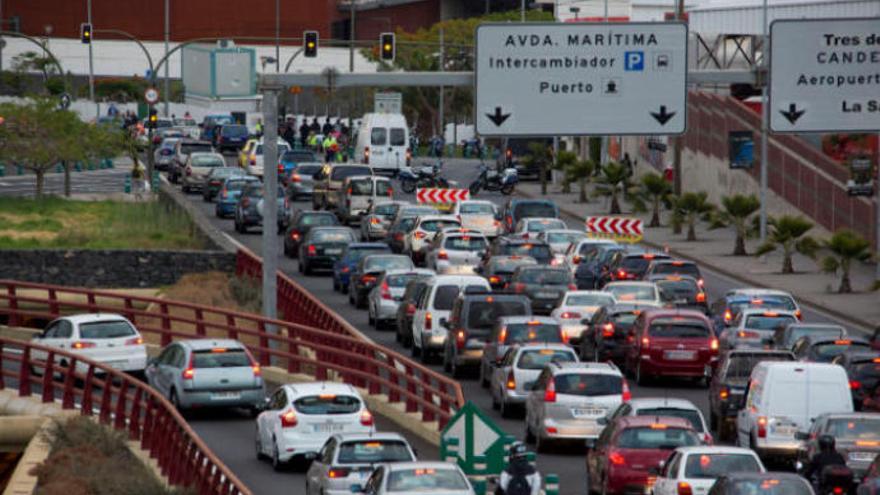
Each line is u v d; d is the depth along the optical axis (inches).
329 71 2920.8
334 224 4931.1
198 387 2667.3
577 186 7313.0
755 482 1510.8
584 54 2952.8
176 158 7219.5
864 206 5044.3
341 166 5959.6
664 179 5940.0
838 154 5610.2
